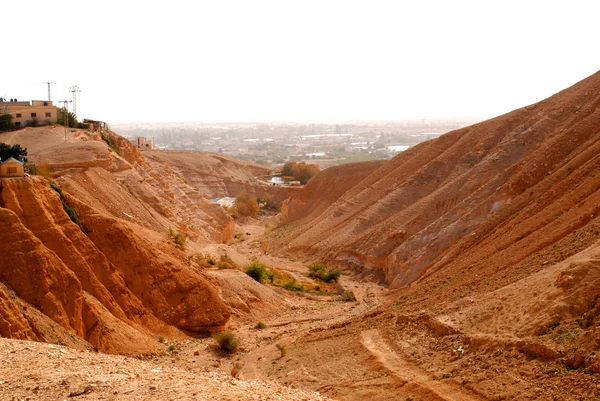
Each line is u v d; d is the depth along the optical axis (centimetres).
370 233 6256
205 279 3872
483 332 2331
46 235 2950
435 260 4969
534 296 2341
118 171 5512
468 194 5866
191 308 3494
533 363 1952
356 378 2395
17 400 1337
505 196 5178
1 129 6631
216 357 3050
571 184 4375
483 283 3038
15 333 2264
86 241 3150
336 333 3122
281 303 4350
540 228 3778
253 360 2961
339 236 6675
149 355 2950
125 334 2972
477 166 6191
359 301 4622
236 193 12400
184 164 12088
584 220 3186
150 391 1378
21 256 2703
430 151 7525
